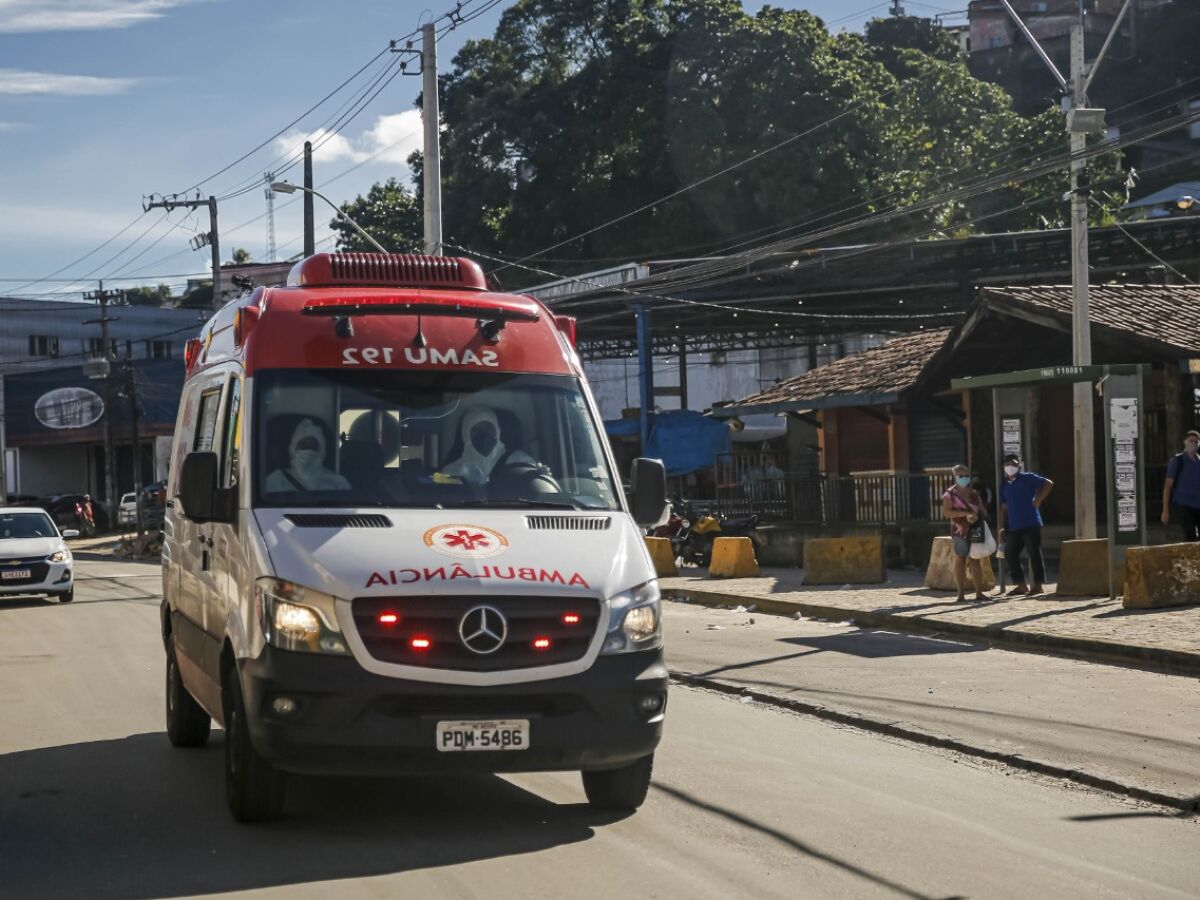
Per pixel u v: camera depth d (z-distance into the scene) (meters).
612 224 53.81
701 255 50.59
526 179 57.09
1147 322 23.02
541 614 6.75
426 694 6.59
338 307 8.10
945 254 38.53
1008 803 7.96
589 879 6.21
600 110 55.44
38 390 69.50
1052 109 54.06
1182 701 11.19
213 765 9.15
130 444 74.12
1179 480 18.20
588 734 6.79
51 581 24.19
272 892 6.01
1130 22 78.00
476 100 57.44
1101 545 18.06
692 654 14.70
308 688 6.57
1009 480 18.81
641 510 8.06
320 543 6.91
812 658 14.11
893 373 27.73
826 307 42.62
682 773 8.72
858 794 8.15
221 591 7.75
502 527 7.23
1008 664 13.46
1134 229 36.56
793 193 48.69
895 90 55.53
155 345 88.06
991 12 84.06
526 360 8.20
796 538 27.94
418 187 60.84
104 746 9.89
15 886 6.20
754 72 50.59
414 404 7.86
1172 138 73.81
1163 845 7.00
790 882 6.20
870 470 30.05
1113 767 8.73
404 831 7.15
